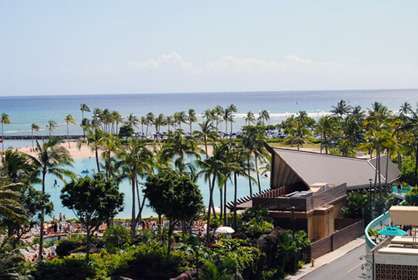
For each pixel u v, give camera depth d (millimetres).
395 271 37281
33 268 52875
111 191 58344
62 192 58156
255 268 61312
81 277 52594
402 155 138125
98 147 120688
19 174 63156
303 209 75250
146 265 56688
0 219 54281
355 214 89125
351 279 62906
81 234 85188
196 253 58000
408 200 93062
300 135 176500
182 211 58062
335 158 102375
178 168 86125
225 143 85062
